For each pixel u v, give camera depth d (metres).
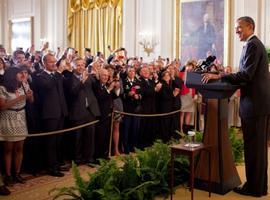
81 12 11.95
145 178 3.72
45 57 4.69
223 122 3.87
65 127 5.21
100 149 5.40
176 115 6.78
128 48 10.86
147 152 4.13
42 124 4.70
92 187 3.43
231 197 3.71
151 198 3.65
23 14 13.09
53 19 12.41
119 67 6.34
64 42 12.29
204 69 4.06
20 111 4.25
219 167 3.80
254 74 3.62
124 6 10.96
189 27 9.95
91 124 5.05
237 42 9.30
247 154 3.73
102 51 11.52
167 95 6.41
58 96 4.74
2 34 13.67
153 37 10.43
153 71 6.58
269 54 7.69
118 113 5.62
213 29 9.62
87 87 5.17
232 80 3.60
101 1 11.44
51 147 4.71
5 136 4.18
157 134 6.45
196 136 4.78
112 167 3.64
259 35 8.85
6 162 4.30
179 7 10.07
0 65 4.38
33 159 4.86
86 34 11.88
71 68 5.22
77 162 5.23
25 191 4.07
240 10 9.24
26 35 13.03
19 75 4.21
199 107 7.50
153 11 10.42
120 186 3.53
